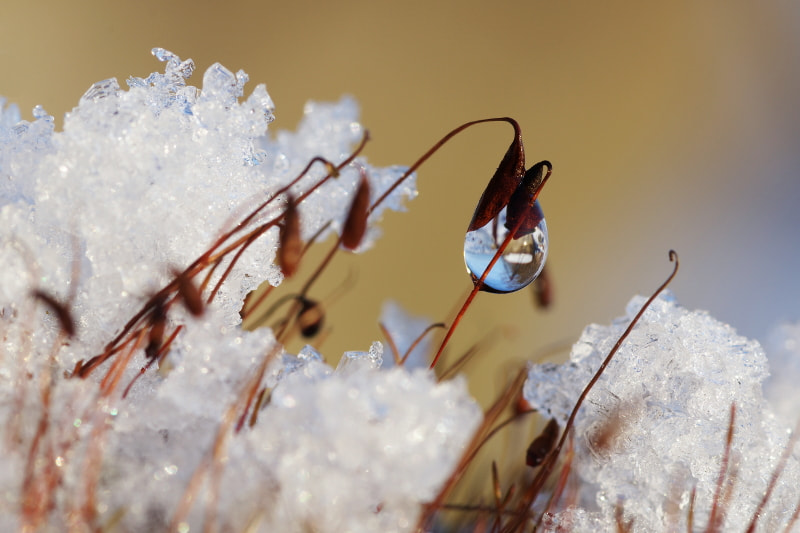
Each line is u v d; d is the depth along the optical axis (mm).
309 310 100
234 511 92
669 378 99
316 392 92
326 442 91
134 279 95
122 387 95
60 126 205
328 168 95
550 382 100
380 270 176
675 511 97
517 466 104
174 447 93
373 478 91
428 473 91
